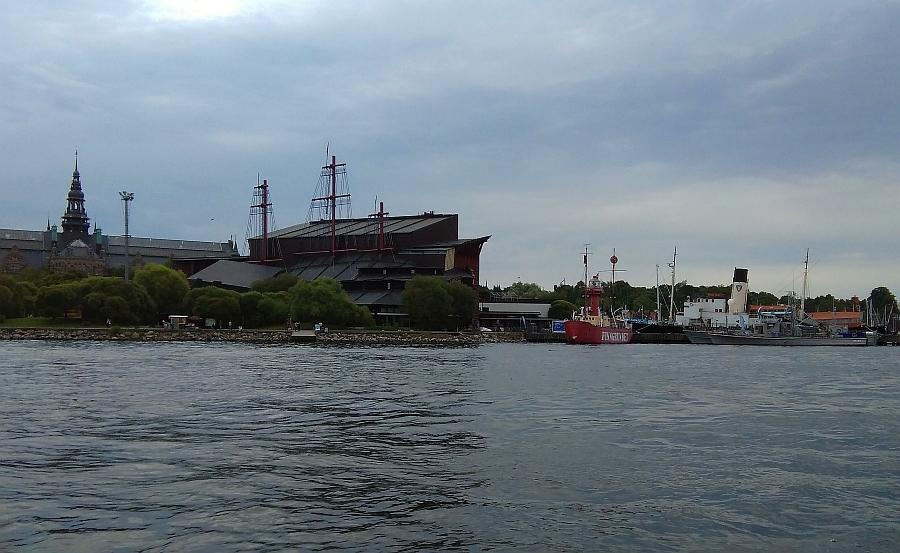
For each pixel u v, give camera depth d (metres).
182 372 75.06
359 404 51.50
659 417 47.62
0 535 21.47
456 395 58.62
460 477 29.30
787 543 22.42
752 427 44.09
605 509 25.27
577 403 54.53
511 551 20.86
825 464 33.41
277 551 20.47
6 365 82.56
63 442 35.16
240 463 31.03
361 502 25.34
